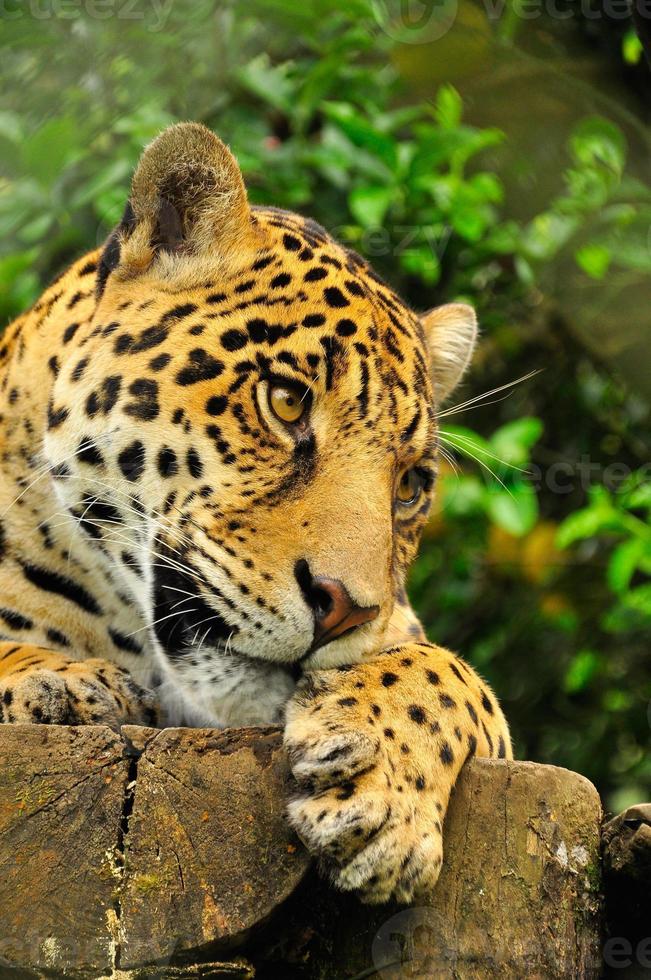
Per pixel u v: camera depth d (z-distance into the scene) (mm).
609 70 13289
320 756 6000
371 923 5996
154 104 12938
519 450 13000
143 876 5906
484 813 6129
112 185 12945
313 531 6965
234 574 6980
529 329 14711
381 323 7859
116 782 6039
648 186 13945
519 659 15531
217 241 7797
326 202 13805
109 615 8328
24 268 12898
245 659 7090
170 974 5820
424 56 13062
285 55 14211
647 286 13789
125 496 7547
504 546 14852
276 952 6035
